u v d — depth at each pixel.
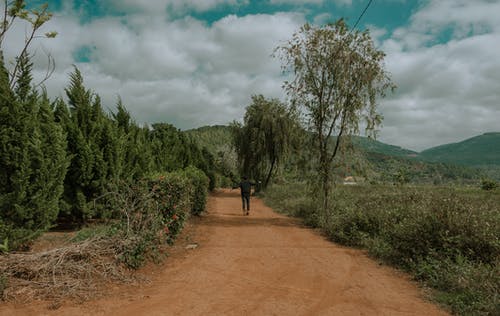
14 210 6.13
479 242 5.63
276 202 20.00
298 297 4.57
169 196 7.52
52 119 7.30
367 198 11.44
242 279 5.34
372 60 11.20
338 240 9.02
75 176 9.19
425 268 5.54
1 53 7.03
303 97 11.97
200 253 7.16
